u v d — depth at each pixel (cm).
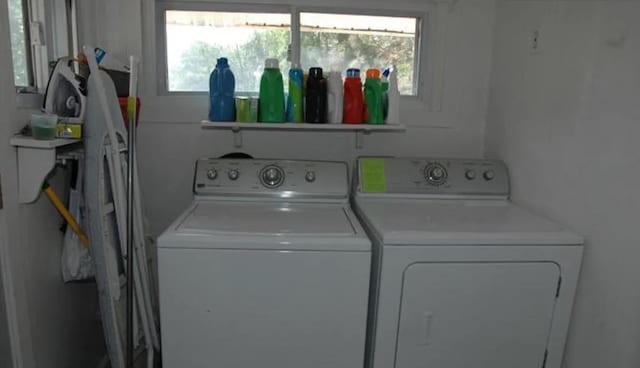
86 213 151
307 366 142
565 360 155
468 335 145
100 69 159
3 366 134
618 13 132
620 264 130
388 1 214
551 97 165
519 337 147
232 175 179
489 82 218
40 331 153
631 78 126
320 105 189
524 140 184
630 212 126
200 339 139
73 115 150
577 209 149
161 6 207
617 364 132
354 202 188
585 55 146
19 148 137
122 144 166
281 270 137
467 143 223
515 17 193
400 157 200
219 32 212
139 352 178
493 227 150
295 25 211
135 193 168
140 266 170
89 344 200
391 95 191
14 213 136
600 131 139
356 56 221
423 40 220
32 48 160
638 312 124
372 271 150
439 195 188
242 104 188
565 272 145
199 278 136
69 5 176
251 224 149
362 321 141
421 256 139
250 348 140
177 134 211
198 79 215
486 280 142
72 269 165
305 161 186
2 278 131
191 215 159
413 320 143
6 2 131
